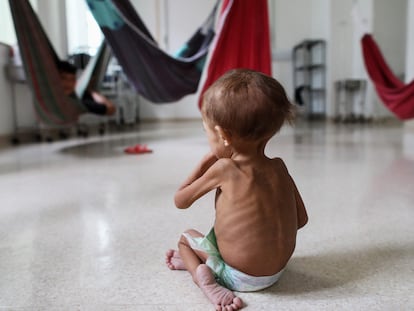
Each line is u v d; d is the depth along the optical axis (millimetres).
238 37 3102
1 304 788
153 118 7496
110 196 1702
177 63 3545
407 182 1893
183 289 846
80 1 5816
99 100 4141
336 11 6664
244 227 779
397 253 1036
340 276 903
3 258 1029
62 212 1464
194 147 3441
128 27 3111
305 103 7246
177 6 7375
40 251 1076
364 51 4098
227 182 787
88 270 948
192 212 1433
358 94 6566
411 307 763
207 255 854
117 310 760
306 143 3574
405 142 3539
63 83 3480
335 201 1567
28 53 2953
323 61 6988
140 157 2875
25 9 2848
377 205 1500
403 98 3584
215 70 3154
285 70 7648
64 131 4750
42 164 2602
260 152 802
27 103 4453
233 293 812
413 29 5074
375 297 805
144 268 956
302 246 1089
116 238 1173
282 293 824
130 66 3324
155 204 1555
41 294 829
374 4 6676
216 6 3953
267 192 786
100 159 2795
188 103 7668
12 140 3906
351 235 1174
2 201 1638
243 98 710
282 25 7617
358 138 3936
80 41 5883
